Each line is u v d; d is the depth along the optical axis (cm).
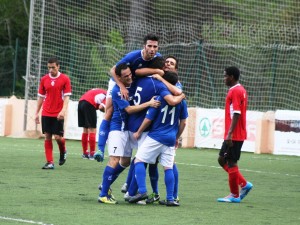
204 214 2586
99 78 7838
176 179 2859
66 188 3188
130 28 8350
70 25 7912
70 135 7075
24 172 3816
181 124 2845
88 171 4009
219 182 3741
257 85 7512
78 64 7781
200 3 8438
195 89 7406
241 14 8294
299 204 2984
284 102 7281
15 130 7381
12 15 11319
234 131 2980
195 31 8388
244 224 2384
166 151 2780
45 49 7556
